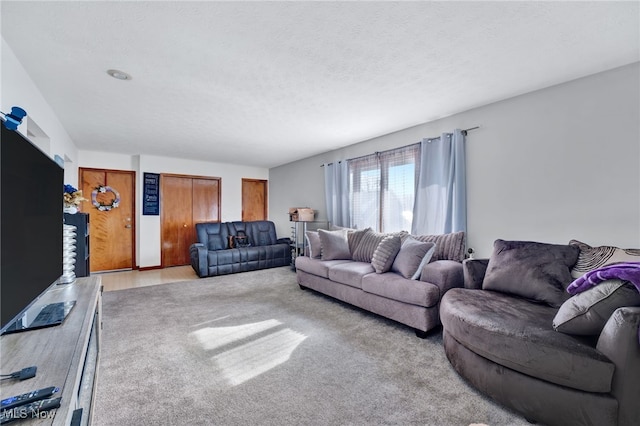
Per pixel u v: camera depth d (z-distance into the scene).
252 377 1.85
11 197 0.95
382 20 1.70
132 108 3.08
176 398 1.63
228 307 3.25
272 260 5.66
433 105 3.04
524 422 1.45
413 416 1.49
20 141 1.03
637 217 2.16
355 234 3.92
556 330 1.49
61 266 1.50
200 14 1.64
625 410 1.22
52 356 0.96
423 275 2.65
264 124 3.67
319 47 1.98
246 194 6.86
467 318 1.76
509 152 2.86
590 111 2.37
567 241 2.49
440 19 1.69
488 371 1.61
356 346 2.29
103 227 5.26
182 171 5.93
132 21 1.69
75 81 2.45
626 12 1.63
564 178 2.51
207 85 2.56
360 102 2.96
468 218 3.18
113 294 3.80
